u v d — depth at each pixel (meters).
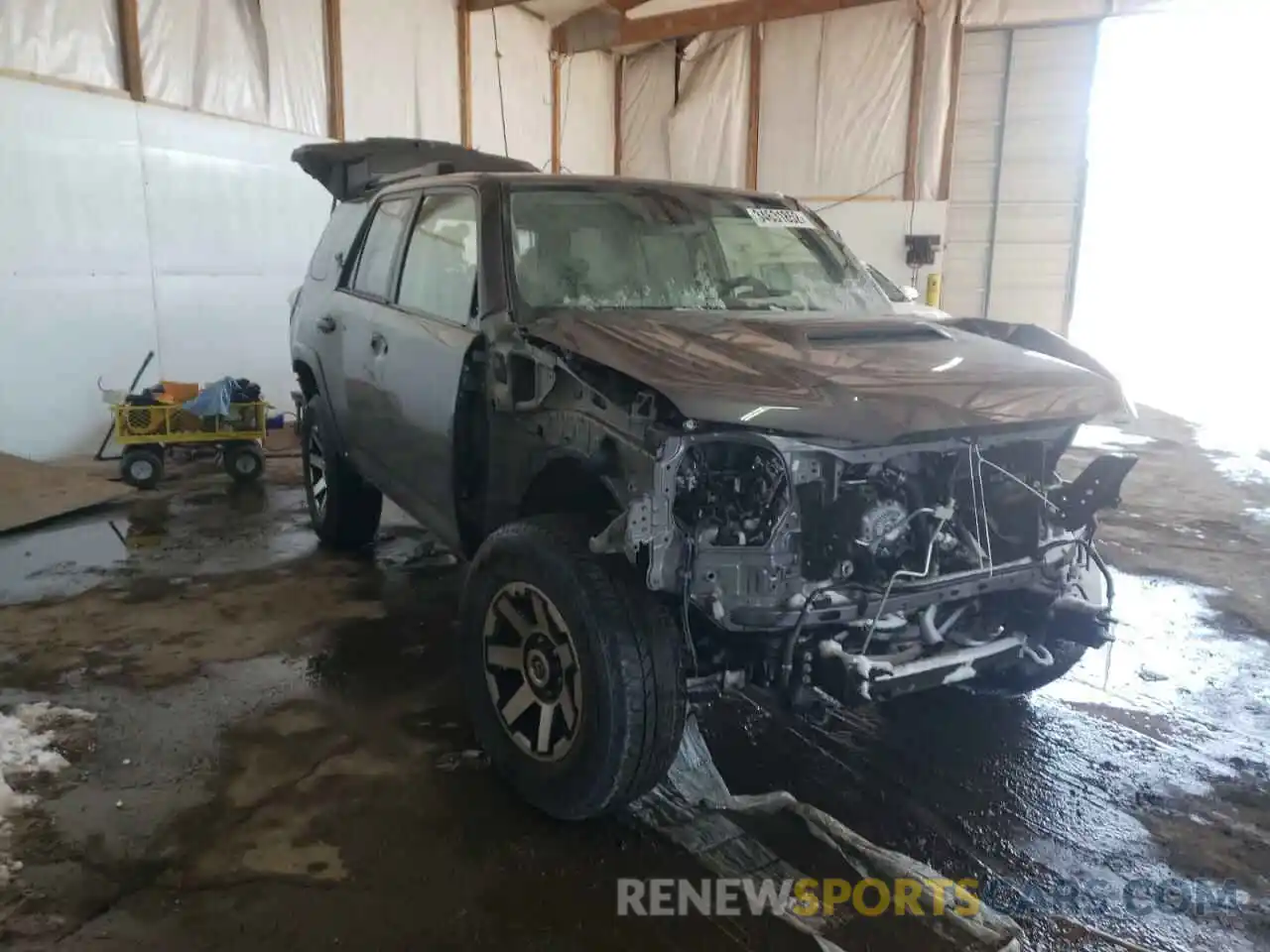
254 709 3.43
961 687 3.73
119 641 4.01
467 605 3.00
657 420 2.51
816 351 2.76
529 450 2.97
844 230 13.84
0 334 6.60
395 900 2.43
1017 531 2.88
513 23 11.77
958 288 13.91
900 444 2.55
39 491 6.03
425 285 3.81
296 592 4.64
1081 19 12.58
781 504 2.51
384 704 3.49
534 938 2.31
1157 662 4.16
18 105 6.53
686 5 12.53
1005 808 2.96
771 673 2.57
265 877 2.50
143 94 7.40
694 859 2.64
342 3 9.16
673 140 14.18
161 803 2.82
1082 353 3.46
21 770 2.97
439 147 5.84
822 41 13.38
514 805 2.86
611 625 2.51
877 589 2.54
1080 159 13.08
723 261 3.72
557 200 3.58
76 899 2.38
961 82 13.24
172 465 7.45
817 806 2.95
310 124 9.02
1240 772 3.22
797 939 2.34
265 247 8.63
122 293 7.40
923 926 2.39
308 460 5.36
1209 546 5.93
